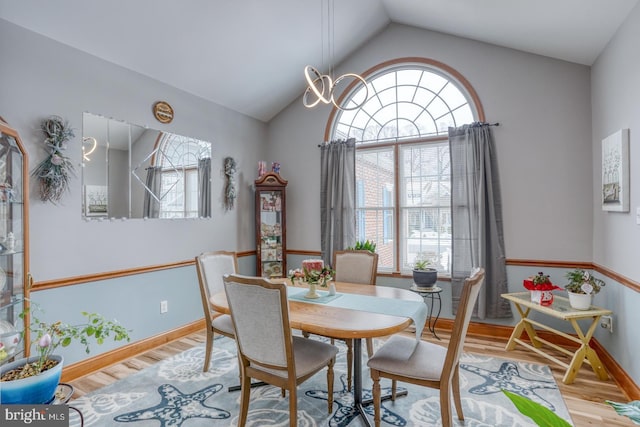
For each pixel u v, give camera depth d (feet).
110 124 9.58
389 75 13.67
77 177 8.79
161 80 10.98
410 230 13.30
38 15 7.73
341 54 13.70
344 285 9.11
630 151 7.64
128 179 10.05
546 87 10.91
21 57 7.76
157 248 10.91
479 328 11.58
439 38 12.51
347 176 13.61
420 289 10.97
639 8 7.14
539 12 8.74
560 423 2.19
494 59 11.62
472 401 7.46
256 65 12.25
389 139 13.57
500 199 11.33
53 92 8.32
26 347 6.77
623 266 8.06
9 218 6.77
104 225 9.43
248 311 5.83
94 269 9.18
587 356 8.42
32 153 7.95
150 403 7.48
